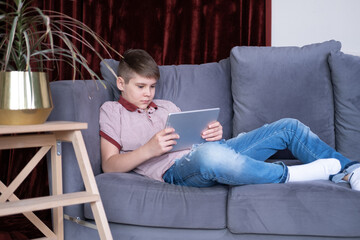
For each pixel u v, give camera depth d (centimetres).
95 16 255
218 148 144
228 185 152
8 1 242
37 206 127
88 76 256
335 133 189
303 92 189
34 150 245
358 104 183
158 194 144
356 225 132
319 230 134
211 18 254
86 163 142
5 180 249
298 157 164
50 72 252
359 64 184
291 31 257
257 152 168
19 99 135
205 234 143
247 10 251
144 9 256
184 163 152
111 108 174
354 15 250
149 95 177
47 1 251
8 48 127
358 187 137
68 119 158
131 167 158
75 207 155
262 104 191
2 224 209
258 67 192
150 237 146
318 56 191
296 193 136
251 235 140
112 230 150
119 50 258
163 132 150
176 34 256
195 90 197
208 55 256
